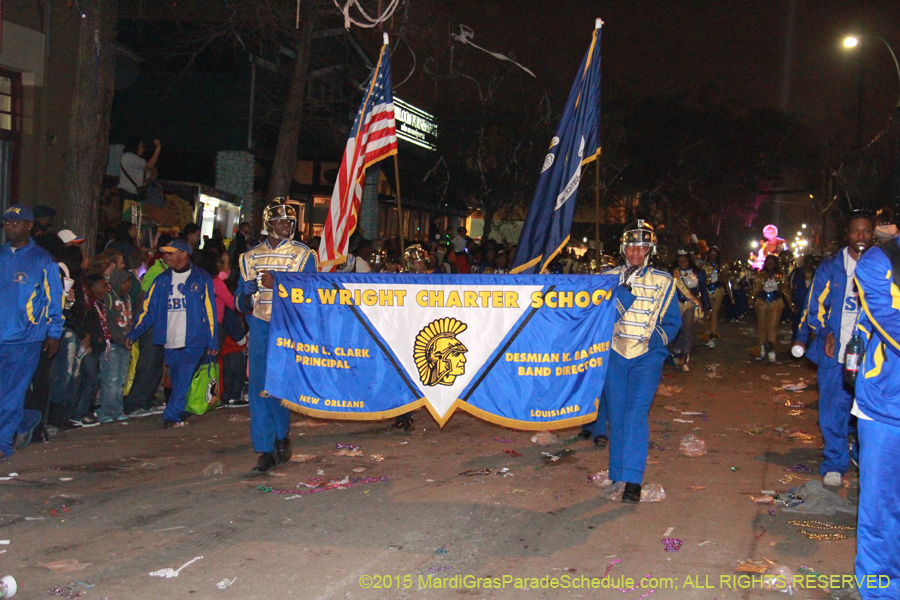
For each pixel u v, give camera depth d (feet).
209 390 29.94
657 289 19.86
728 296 82.94
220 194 61.57
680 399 35.55
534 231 22.85
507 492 20.36
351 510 18.62
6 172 41.96
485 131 111.65
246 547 16.10
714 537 17.06
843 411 21.30
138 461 23.09
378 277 20.53
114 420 28.84
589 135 22.41
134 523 17.47
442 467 22.99
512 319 19.89
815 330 21.93
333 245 24.48
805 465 23.54
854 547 16.56
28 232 22.94
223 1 72.95
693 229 143.33
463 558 15.71
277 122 77.61
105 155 38.70
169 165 75.97
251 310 22.52
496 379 19.97
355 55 81.35
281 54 77.56
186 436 26.68
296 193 88.89
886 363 13.47
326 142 82.48
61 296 23.40
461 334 20.11
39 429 25.14
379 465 23.13
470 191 115.75
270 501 19.21
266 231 22.34
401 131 104.53
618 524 17.90
